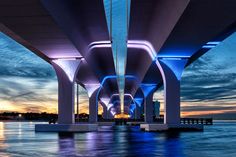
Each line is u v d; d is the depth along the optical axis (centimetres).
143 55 4919
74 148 2058
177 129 4234
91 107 7306
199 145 2344
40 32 2900
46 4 2222
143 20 3206
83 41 3916
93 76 6088
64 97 4338
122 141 2652
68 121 4394
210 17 2461
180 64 4103
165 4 2628
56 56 4156
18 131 4762
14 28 2767
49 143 2466
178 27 2723
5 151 1884
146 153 1766
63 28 2809
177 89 4138
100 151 1869
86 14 3066
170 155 1678
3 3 2142
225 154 1762
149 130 4375
